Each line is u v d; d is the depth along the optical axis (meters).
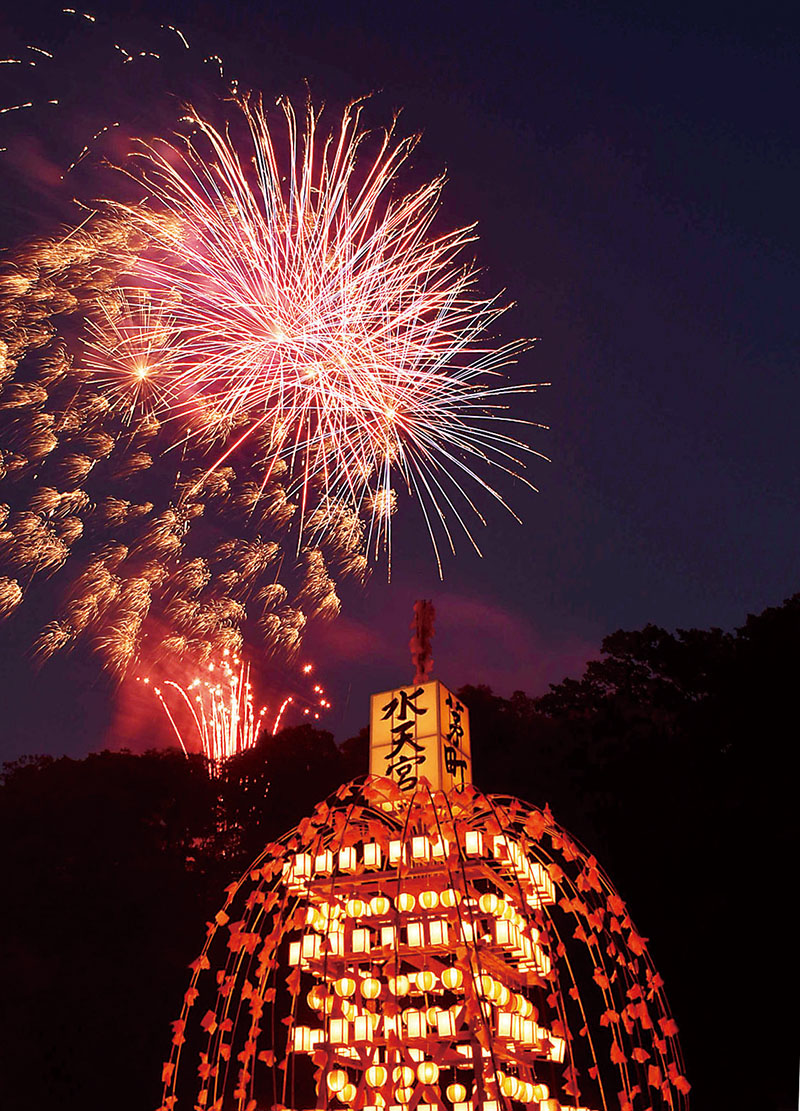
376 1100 6.21
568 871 13.64
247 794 19.22
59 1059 14.55
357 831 6.79
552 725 18.44
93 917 15.76
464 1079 11.55
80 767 18.70
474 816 6.65
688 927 12.05
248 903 7.16
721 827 12.29
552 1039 6.87
